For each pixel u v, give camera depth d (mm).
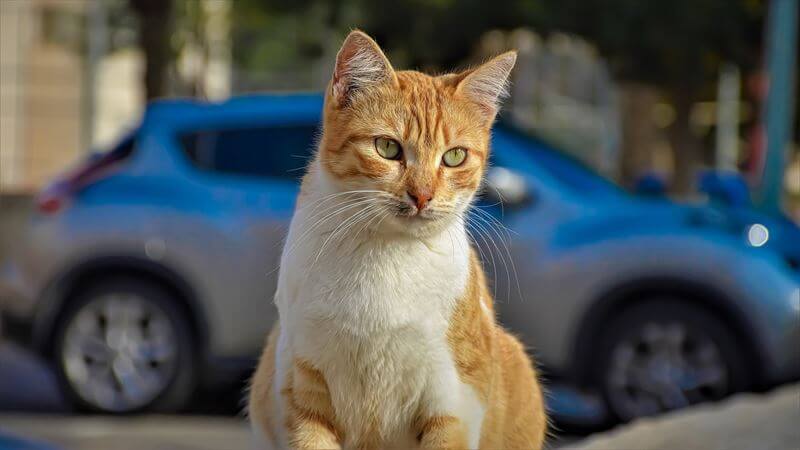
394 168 4395
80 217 8391
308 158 5477
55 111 22469
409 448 4484
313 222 4348
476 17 14703
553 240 7711
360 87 4508
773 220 8094
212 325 8234
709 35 14180
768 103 11914
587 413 8422
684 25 13859
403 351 4262
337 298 4211
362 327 4215
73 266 8359
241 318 8188
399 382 4324
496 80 4754
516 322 7723
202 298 8227
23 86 22266
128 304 8398
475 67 4914
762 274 7562
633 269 7664
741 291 7566
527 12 14109
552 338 7723
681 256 7621
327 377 4320
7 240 8695
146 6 14625
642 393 7754
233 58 23234
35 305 8445
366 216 4266
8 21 22094
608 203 7906
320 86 23781
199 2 19438
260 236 8102
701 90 16922
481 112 4730
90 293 8430
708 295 7625
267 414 4758
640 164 19047
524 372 5023
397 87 4523
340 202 4367
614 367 7758
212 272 8180
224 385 9250
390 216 4266
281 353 4422
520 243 7691
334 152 4473
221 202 8227
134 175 8453
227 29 21438
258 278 8109
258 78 24125
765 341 7555
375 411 4371
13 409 8789
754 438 5133
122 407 8430
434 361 4281
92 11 21891
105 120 23078
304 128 8352
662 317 7703
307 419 4367
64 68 22406
